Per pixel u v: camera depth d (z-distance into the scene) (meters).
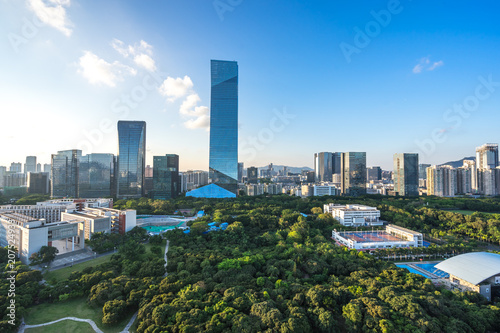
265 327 101.25
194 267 152.88
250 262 162.00
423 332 97.25
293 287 130.25
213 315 106.88
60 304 128.50
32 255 165.88
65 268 169.12
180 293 123.00
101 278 141.50
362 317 108.62
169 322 102.62
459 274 153.25
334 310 117.75
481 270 150.00
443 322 107.81
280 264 162.38
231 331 99.50
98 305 126.94
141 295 125.19
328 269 160.25
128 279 139.00
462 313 113.38
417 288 135.00
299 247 190.38
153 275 150.38
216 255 172.38
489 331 111.75
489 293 144.00
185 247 198.88
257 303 112.06
